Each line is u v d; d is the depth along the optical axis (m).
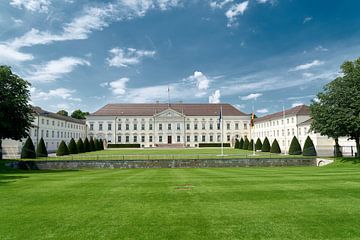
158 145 82.06
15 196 10.33
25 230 6.43
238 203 8.84
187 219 7.17
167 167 28.22
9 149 46.78
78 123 79.44
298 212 7.72
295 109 58.44
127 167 27.92
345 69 26.61
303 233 6.09
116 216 7.47
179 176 16.97
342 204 8.59
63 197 10.06
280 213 7.64
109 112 87.00
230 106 92.50
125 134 85.38
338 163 26.08
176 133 86.19
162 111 86.25
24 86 26.84
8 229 6.51
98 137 84.81
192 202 9.02
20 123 26.67
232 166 28.61
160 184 13.14
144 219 7.19
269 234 6.05
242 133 87.31
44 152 38.62
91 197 10.01
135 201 9.27
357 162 24.67
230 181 13.88
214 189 11.41
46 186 12.89
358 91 23.94
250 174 17.72
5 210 8.21
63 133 67.81
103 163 27.84
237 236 5.95
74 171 23.25
